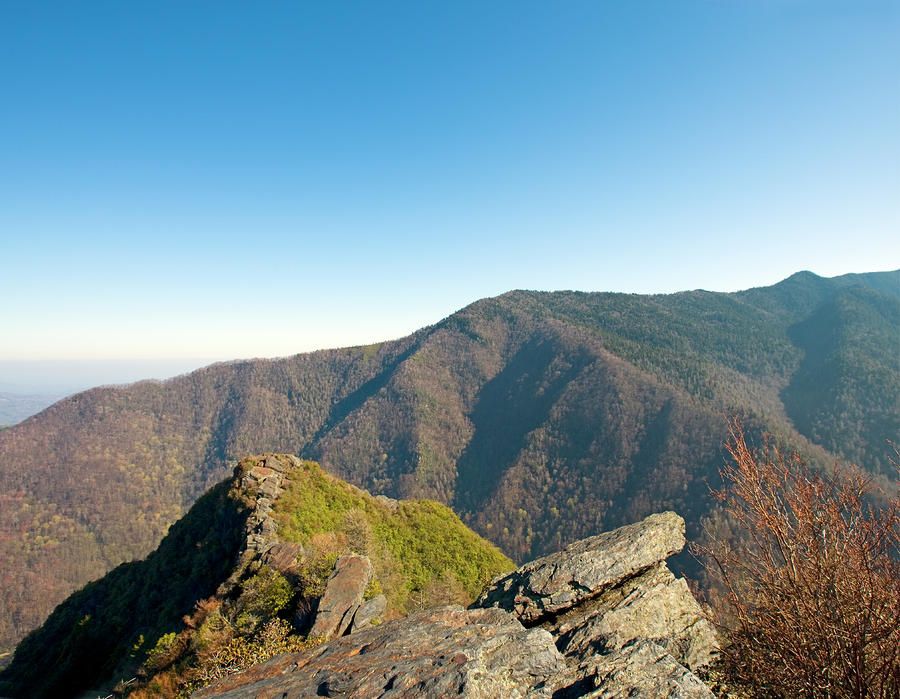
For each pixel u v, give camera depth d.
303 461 51.25
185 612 35.09
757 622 9.41
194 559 43.28
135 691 23.83
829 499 8.69
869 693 7.68
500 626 10.94
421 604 37.69
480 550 52.19
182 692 20.19
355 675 9.40
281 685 9.77
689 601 13.42
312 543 38.03
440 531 52.47
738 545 10.29
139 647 33.91
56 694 35.97
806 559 8.81
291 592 26.28
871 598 7.64
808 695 8.55
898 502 8.06
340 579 24.98
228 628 25.28
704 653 11.14
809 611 8.47
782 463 9.52
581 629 12.55
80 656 38.97
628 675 8.98
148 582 45.56
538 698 8.70
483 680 8.61
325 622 22.20
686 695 8.37
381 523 48.66
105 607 47.44
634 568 14.43
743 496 9.75
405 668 9.26
